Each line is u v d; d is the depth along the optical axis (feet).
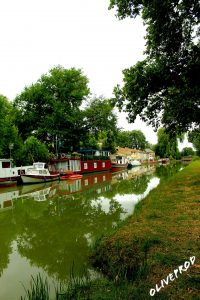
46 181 108.68
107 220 44.78
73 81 154.10
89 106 154.51
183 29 43.42
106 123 152.35
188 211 36.27
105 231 37.42
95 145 195.11
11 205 62.75
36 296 18.75
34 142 132.26
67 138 148.25
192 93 46.52
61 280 23.02
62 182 110.22
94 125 150.20
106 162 176.65
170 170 168.96
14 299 20.68
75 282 21.75
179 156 393.70
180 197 48.24
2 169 95.40
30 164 131.03
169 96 52.75
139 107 55.26
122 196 69.00
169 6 39.45
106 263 24.35
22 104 148.36
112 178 125.90
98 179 121.80
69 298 18.66
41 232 39.99
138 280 19.51
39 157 132.87
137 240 26.37
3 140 120.47
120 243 26.48
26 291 21.90
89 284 20.45
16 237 38.17
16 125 145.07
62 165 136.98
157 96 55.06
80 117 145.89
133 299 17.28
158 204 43.91
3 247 33.68
